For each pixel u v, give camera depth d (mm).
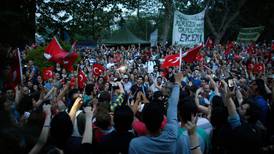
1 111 1271
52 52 11344
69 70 11547
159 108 3250
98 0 28875
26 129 1291
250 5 44719
